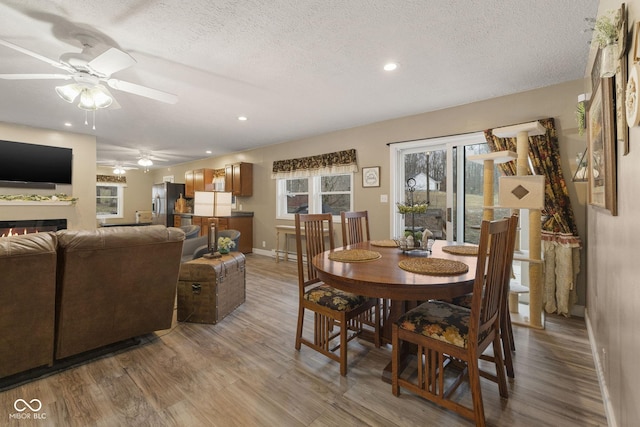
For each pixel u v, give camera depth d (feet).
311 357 6.79
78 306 6.10
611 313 4.90
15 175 14.47
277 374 6.13
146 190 32.60
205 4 5.72
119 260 6.42
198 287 8.68
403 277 5.04
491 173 9.46
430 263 5.79
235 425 4.74
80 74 7.07
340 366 6.11
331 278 5.43
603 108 4.56
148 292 7.07
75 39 6.86
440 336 4.83
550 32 6.72
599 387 5.65
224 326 8.50
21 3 5.59
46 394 5.45
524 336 7.89
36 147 15.02
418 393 5.16
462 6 5.83
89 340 6.42
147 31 6.59
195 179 24.23
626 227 3.92
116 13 5.96
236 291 9.92
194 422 4.80
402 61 8.08
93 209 16.81
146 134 16.58
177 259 7.31
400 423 4.76
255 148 20.68
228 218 19.80
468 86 9.79
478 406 4.47
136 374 6.11
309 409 5.10
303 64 8.21
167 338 7.75
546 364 6.49
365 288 5.04
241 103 11.39
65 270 5.77
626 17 3.65
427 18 6.21
